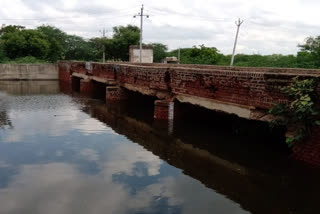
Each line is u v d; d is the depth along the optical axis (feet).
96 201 15.70
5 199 15.83
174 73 31.27
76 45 168.45
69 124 33.42
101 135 28.84
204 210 14.96
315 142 17.90
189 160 22.13
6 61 108.37
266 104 20.48
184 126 32.32
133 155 23.09
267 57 94.89
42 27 151.33
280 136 26.12
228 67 44.88
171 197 16.28
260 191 16.98
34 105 47.26
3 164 20.81
